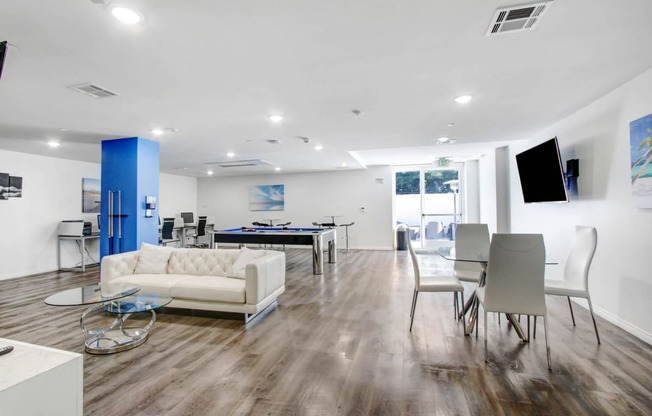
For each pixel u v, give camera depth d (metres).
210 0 1.61
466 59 2.32
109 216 4.70
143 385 2.11
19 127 4.04
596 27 1.91
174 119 3.75
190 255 4.08
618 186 2.97
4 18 1.75
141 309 2.82
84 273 5.92
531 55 2.27
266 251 4.02
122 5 1.64
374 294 4.31
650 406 1.83
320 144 5.30
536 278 2.33
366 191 9.00
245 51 2.17
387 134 4.63
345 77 2.62
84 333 3.00
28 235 5.82
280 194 9.62
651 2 1.66
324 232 6.00
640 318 2.73
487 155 6.98
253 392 2.02
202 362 2.42
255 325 3.21
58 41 2.00
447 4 1.68
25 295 4.42
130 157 4.64
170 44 2.06
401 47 2.14
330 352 2.57
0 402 1.06
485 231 3.73
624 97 2.86
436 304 3.84
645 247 2.66
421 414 1.79
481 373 2.22
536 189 4.32
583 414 1.78
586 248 2.83
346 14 1.76
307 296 4.24
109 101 3.11
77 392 1.31
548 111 3.60
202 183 10.27
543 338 2.79
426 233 8.91
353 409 1.84
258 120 3.83
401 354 2.52
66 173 6.45
